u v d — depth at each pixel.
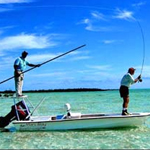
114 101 37.41
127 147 9.21
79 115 12.30
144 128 12.30
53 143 9.84
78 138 10.54
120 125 11.99
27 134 11.41
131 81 12.14
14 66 11.94
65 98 51.66
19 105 12.20
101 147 9.23
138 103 32.06
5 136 11.09
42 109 26.02
